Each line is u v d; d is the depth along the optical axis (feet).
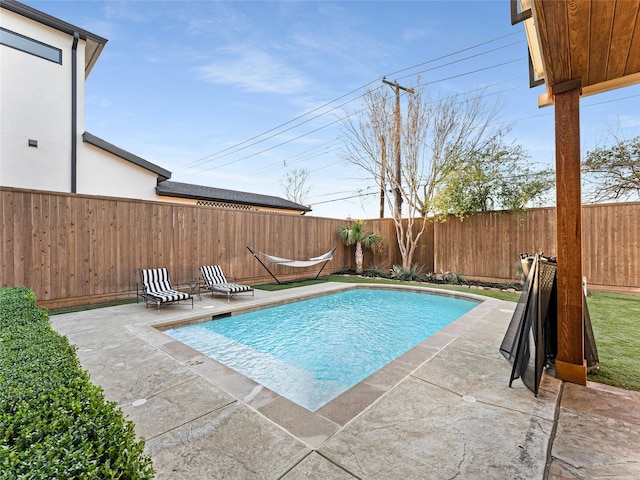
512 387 9.66
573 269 9.97
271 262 33.37
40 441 3.56
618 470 6.08
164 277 23.90
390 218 41.70
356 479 5.81
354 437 7.11
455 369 11.02
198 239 27.76
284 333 18.42
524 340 10.01
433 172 37.55
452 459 6.39
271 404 8.55
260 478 5.81
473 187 32.81
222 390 9.31
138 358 11.82
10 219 18.69
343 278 37.55
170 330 17.70
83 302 21.50
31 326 8.14
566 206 10.05
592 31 7.89
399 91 40.01
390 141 40.73
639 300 22.71
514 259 31.22
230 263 30.14
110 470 3.21
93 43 32.32
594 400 8.82
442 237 35.81
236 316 21.29
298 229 36.99
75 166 30.40
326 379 12.35
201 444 6.78
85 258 21.58
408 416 8.01
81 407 4.22
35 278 19.56
